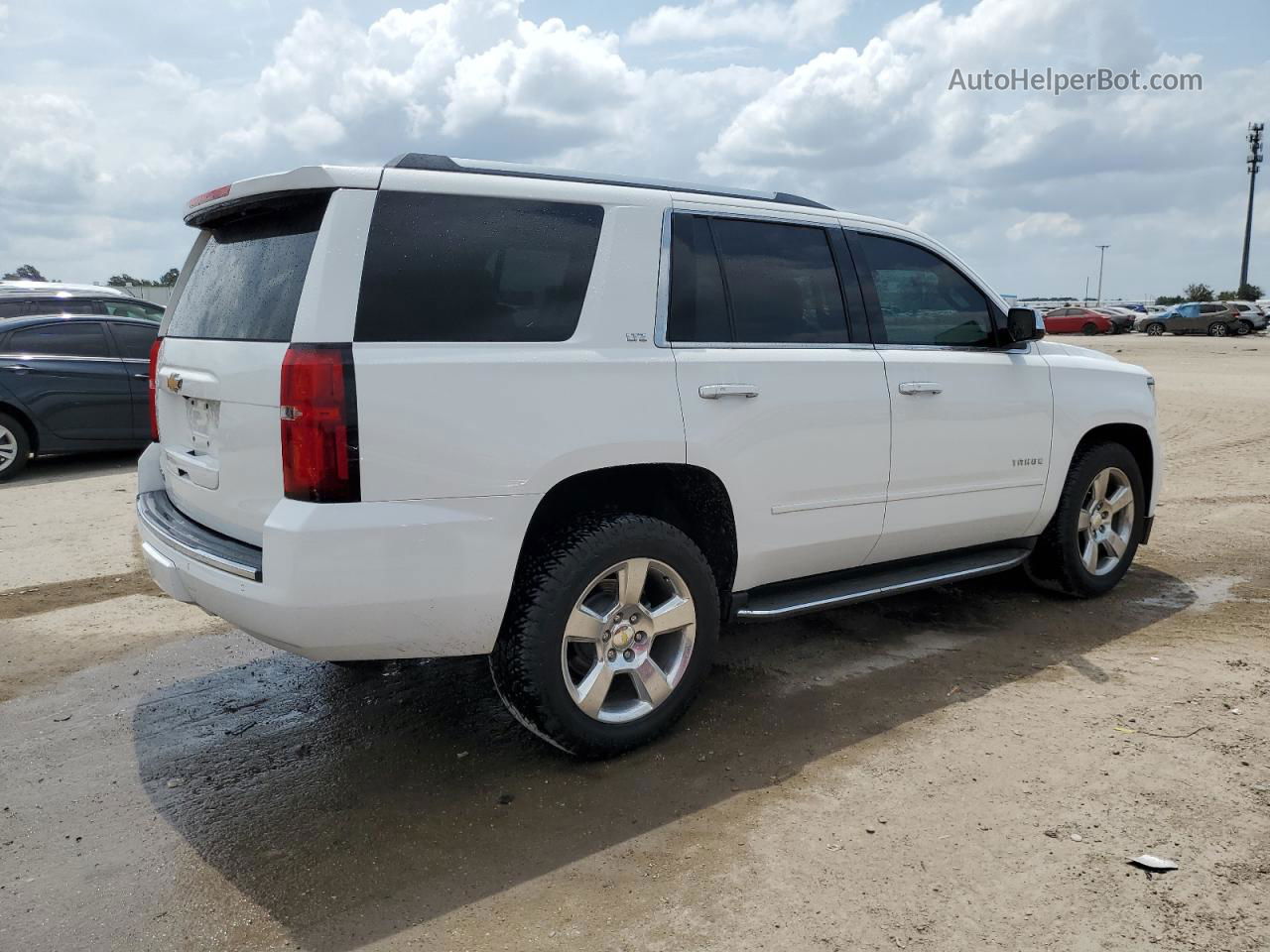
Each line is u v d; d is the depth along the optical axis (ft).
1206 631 15.40
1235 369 68.69
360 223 9.64
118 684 14.30
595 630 10.92
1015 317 15.17
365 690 13.92
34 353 31.35
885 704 12.79
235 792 10.95
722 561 12.51
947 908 8.36
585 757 11.25
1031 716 12.26
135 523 24.61
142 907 8.79
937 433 14.14
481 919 8.45
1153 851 9.11
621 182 11.97
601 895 8.74
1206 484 27.63
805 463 12.64
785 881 8.86
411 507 9.58
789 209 13.23
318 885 9.07
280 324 9.78
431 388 9.64
